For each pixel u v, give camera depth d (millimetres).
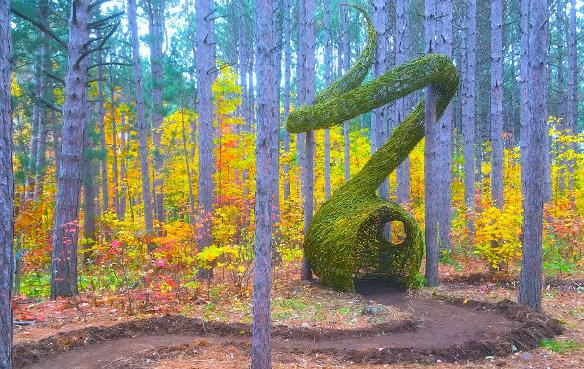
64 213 8891
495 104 13023
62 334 6574
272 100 4570
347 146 18312
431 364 5941
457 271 11586
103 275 9883
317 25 27641
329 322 7359
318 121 9328
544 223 11648
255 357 4621
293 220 13852
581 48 31766
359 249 10531
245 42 25875
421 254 9906
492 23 13000
